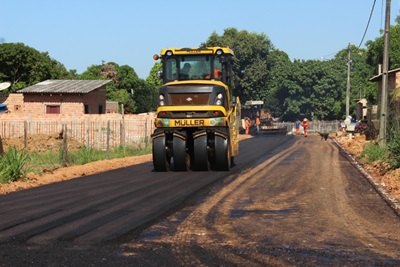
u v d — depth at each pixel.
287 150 31.50
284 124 80.62
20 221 10.30
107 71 87.88
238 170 19.83
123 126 34.78
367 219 10.57
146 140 34.59
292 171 19.44
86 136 36.56
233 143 20.88
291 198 13.20
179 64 20.06
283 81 96.12
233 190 14.57
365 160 23.95
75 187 15.67
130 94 86.69
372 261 7.50
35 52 66.38
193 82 19.16
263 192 14.20
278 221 10.35
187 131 19.78
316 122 84.44
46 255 7.76
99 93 51.84
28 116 40.00
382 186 15.39
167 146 19.53
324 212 11.31
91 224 10.01
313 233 9.30
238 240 8.76
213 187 15.18
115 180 17.28
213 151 19.31
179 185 15.68
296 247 8.29
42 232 9.31
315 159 24.98
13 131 38.34
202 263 7.33
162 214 11.05
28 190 15.26
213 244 8.48
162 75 20.20
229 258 7.61
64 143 24.47
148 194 13.91
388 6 27.34
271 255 7.79
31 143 33.88
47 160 24.70
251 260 7.51
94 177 18.39
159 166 19.53
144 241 8.67
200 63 19.95
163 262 7.38
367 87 72.00
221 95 19.06
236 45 73.00
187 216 10.84
